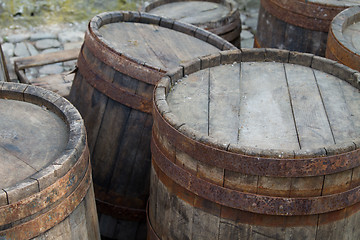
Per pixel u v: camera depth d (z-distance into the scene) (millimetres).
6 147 2002
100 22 3244
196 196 2088
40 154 1976
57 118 2215
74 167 1896
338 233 2105
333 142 2064
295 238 2053
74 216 1971
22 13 5965
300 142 2062
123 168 2953
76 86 3145
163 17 3570
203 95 2387
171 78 2432
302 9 3561
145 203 3049
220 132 2119
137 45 3188
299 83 2512
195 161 2016
